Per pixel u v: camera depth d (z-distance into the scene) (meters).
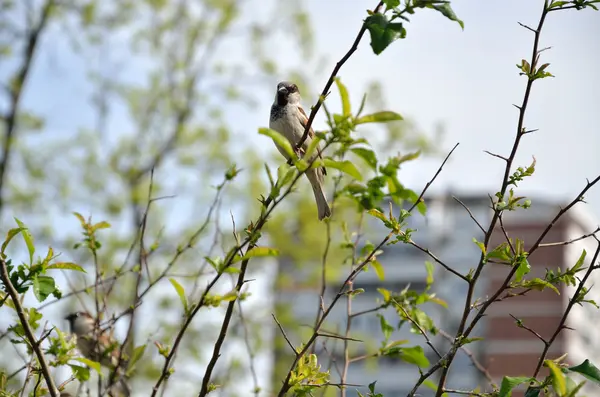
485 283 28.30
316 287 16.44
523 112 4.83
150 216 15.81
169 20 18.16
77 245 5.71
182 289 4.71
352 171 4.09
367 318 24.91
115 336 6.24
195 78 18.19
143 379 10.32
